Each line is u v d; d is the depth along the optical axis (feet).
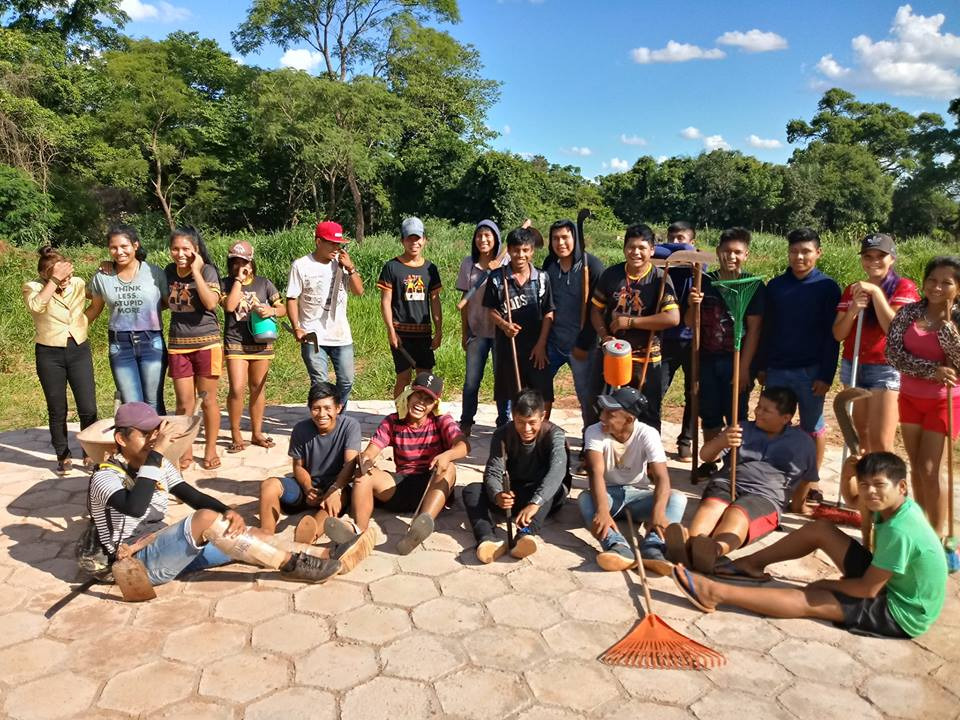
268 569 13.19
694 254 15.84
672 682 10.11
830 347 15.43
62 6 107.55
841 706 9.63
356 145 100.53
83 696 9.84
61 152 89.45
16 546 14.23
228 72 112.47
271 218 118.52
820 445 16.79
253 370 19.47
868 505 10.76
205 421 18.37
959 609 11.89
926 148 180.55
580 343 18.04
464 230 97.04
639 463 14.29
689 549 12.63
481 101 133.59
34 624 11.50
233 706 9.65
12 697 9.82
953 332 12.64
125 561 11.69
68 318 17.61
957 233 176.45
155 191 103.96
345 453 14.82
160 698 9.80
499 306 18.20
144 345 17.76
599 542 14.20
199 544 12.24
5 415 23.59
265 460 19.07
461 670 10.37
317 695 9.86
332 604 12.07
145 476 11.89
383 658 10.63
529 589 12.57
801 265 15.33
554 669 10.40
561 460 14.23
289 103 100.48
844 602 11.31
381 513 15.65
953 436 13.00
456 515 15.62
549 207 133.08
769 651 10.80
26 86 85.40
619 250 76.07
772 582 12.60
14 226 73.61
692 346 16.71
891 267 14.53
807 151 174.19
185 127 103.14
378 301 37.83
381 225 123.95
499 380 18.99
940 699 9.77
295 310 19.48
